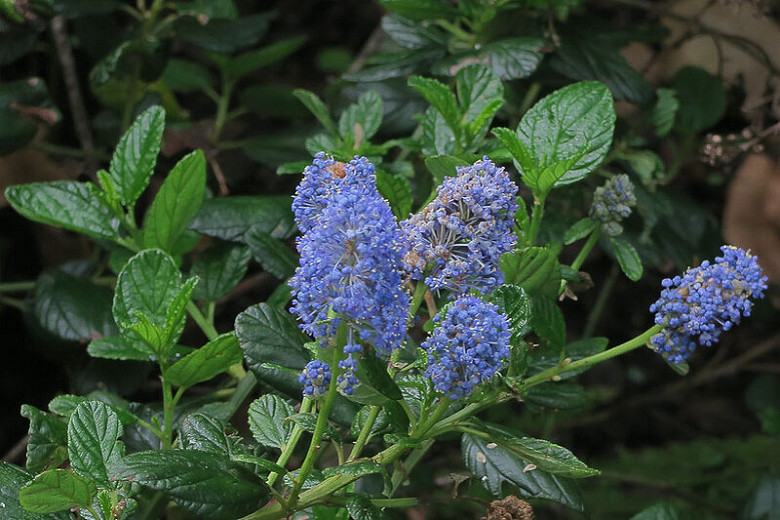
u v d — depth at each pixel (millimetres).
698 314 527
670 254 682
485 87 608
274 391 574
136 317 568
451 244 514
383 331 495
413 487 697
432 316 550
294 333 559
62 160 756
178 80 747
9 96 685
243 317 558
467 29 746
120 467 504
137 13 697
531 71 634
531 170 561
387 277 491
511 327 528
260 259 607
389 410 523
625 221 673
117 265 625
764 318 789
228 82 741
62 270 683
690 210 704
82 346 656
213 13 694
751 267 524
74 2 684
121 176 604
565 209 662
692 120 730
